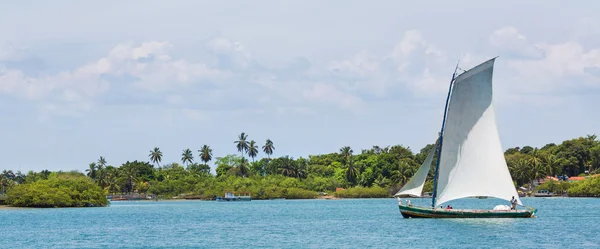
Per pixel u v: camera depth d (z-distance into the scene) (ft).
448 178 315.17
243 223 388.57
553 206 546.26
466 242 257.55
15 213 526.16
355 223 363.97
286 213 497.87
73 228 364.58
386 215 435.53
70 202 635.25
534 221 327.47
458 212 328.49
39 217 469.16
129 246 271.28
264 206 653.71
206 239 292.40
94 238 305.73
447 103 313.94
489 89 307.99
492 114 308.60
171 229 350.23
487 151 310.04
